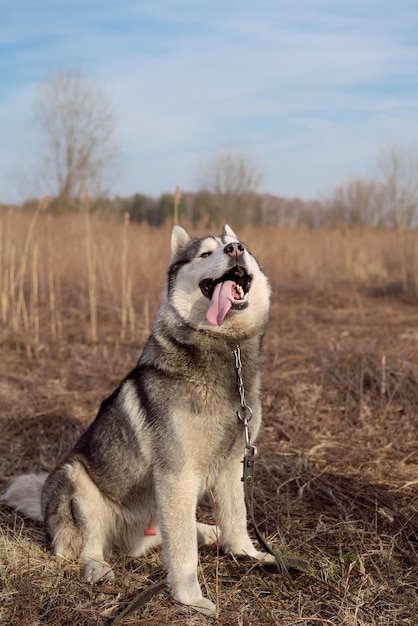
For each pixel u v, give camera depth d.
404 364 3.02
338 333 4.09
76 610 1.62
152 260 6.11
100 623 1.59
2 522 1.99
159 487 1.71
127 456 1.79
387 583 1.72
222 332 1.74
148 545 1.90
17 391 2.95
